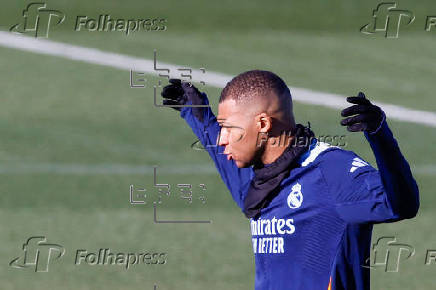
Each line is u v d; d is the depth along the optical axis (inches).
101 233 1360.7
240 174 603.2
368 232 528.1
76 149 1788.9
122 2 2837.1
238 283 1164.5
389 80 2349.9
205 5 2866.6
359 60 2498.8
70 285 1156.5
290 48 2568.9
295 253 536.1
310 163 528.7
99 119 1978.3
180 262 1242.0
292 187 533.6
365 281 532.7
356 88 2277.3
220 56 2476.6
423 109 2135.8
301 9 2861.7
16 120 1955.0
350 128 462.3
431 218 1439.5
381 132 459.5
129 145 1817.2
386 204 491.2
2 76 2255.2
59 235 1350.9
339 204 514.0
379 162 469.1
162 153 1775.3
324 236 525.0
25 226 1386.6
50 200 1513.3
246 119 530.0
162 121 1963.6
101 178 1627.7
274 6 2871.6
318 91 2236.7
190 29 2679.6
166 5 2849.4
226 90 538.0
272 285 550.9
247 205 553.6
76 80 2240.4
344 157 521.7
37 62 2363.4
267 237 548.1
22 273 1198.3
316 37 2657.5
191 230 1375.5
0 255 1268.5
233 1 2906.0
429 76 2395.4
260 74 534.3
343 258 524.1
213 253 1282.0
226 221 1418.6
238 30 2682.1
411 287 1160.2
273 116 529.7
